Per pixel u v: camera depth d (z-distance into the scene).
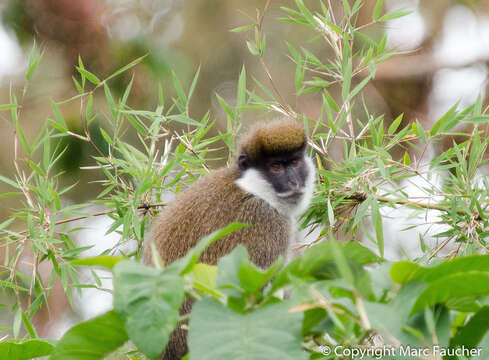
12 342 5.51
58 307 15.24
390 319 3.79
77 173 15.00
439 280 3.83
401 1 18.84
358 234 14.30
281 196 9.64
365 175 8.98
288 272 4.01
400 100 18.81
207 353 3.59
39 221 9.09
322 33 9.97
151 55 15.87
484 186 8.87
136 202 8.85
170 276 3.79
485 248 8.26
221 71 18.62
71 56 15.88
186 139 9.92
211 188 9.49
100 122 14.79
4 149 15.29
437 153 15.52
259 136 9.79
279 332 3.62
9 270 9.46
